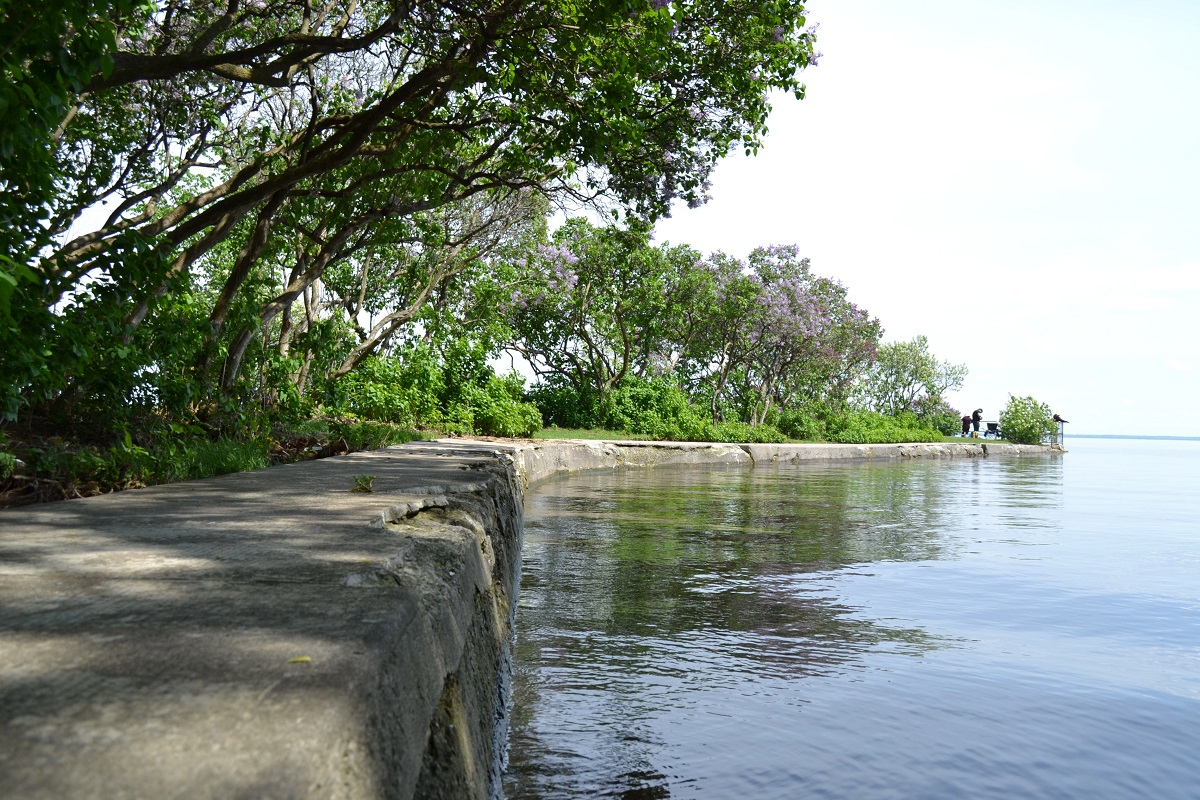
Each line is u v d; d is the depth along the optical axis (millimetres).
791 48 11734
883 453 36906
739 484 19156
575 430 30078
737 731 3793
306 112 15336
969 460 39594
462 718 2439
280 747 1314
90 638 1900
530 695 4242
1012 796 3170
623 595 6695
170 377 8508
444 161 13344
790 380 44062
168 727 1381
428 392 21688
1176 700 4285
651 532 10367
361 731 1539
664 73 11898
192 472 6871
